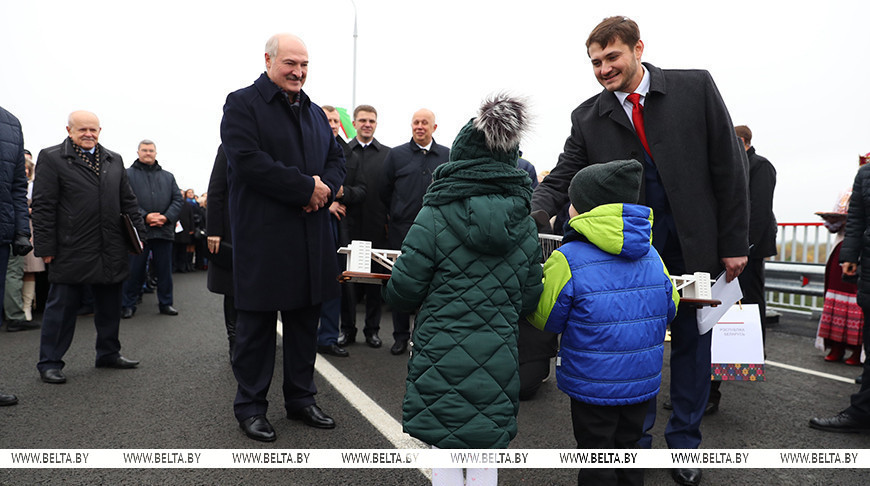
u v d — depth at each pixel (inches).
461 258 68.6
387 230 208.7
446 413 67.1
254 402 108.3
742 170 92.7
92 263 148.8
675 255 97.0
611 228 70.2
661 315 74.7
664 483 90.7
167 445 101.9
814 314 281.4
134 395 132.9
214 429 110.6
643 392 72.3
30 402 126.7
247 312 107.9
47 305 146.2
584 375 71.6
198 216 539.5
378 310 199.0
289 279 107.7
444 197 69.6
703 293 87.8
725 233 93.0
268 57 108.2
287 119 108.7
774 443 109.8
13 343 193.6
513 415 69.8
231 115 103.7
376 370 160.6
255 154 102.1
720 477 93.4
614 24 90.9
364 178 204.8
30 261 229.1
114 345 159.5
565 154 106.6
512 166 71.5
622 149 95.7
